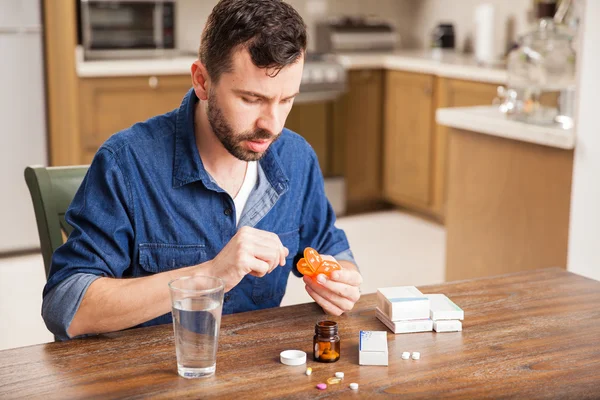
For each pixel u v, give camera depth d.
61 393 0.98
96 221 1.29
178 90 4.10
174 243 1.36
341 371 1.06
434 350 1.13
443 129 4.24
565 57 2.57
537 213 2.65
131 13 4.11
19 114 3.84
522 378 1.04
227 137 1.19
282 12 1.12
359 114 4.66
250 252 1.14
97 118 3.97
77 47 3.86
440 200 4.34
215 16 1.15
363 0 5.20
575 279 1.47
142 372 1.05
